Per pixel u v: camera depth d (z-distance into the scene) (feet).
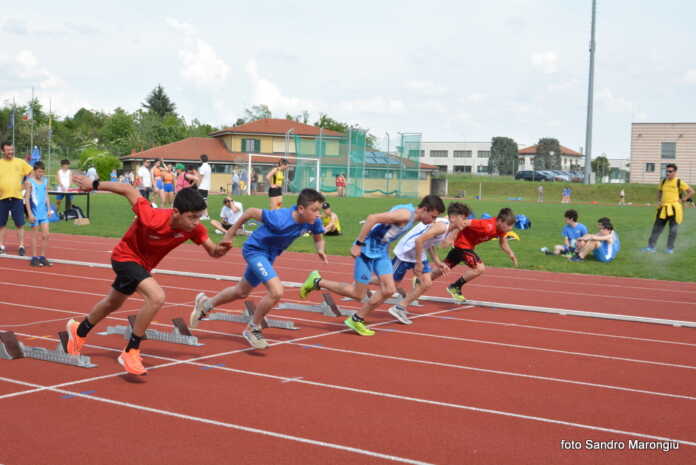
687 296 33.60
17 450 11.91
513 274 40.63
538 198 175.94
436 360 19.52
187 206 15.87
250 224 62.28
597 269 42.91
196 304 21.36
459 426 13.92
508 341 22.45
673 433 13.85
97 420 13.53
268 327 23.59
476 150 339.16
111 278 33.68
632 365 19.65
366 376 17.49
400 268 27.61
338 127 293.02
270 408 14.64
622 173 293.23
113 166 180.14
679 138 196.03
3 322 22.88
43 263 37.45
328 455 12.11
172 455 11.87
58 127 261.24
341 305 28.73
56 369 17.12
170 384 16.19
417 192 137.59
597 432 13.82
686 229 70.85
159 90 354.13
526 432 13.69
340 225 66.95
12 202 40.93
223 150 181.88
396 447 12.62
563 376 18.17
